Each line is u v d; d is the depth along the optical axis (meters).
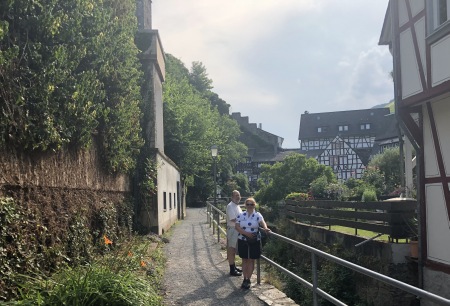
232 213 8.96
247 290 7.70
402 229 9.78
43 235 6.36
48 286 5.16
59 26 6.92
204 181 50.81
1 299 4.88
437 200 9.57
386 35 14.50
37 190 6.57
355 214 11.65
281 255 16.77
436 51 9.20
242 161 71.88
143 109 16.95
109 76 10.64
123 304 5.17
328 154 65.19
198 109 34.50
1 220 5.26
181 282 8.40
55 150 6.98
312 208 15.25
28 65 6.27
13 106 5.73
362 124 73.19
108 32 10.08
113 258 6.98
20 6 6.00
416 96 10.02
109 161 10.91
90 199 9.47
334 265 11.24
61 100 7.29
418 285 9.54
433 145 9.88
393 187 24.44
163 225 17.88
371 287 9.95
